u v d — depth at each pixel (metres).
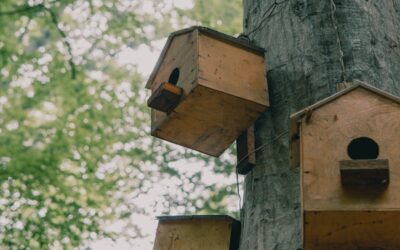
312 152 4.86
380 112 4.96
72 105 11.90
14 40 12.04
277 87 5.88
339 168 4.68
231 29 13.44
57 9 12.45
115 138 11.93
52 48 12.27
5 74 11.86
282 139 5.61
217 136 6.20
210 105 5.90
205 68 5.85
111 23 12.89
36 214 10.76
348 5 6.05
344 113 4.97
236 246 6.15
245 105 5.84
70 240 10.76
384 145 4.86
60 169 11.12
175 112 6.03
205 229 6.27
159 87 5.96
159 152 12.53
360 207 4.59
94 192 11.20
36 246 10.62
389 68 5.82
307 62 5.82
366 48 5.83
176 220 6.45
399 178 4.70
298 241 5.09
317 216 4.63
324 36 5.90
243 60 5.99
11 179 10.87
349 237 4.73
